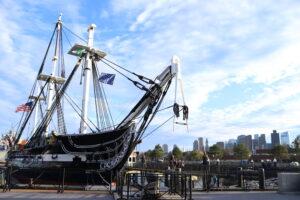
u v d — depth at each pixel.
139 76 27.77
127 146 26.55
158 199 15.63
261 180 23.48
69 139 28.48
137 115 27.58
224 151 121.31
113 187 24.53
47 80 45.66
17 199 16.16
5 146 54.16
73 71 36.16
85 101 32.19
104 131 27.56
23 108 45.34
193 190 21.58
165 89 27.62
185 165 49.62
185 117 25.66
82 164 27.66
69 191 20.38
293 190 19.17
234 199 16.61
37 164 29.38
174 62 26.64
